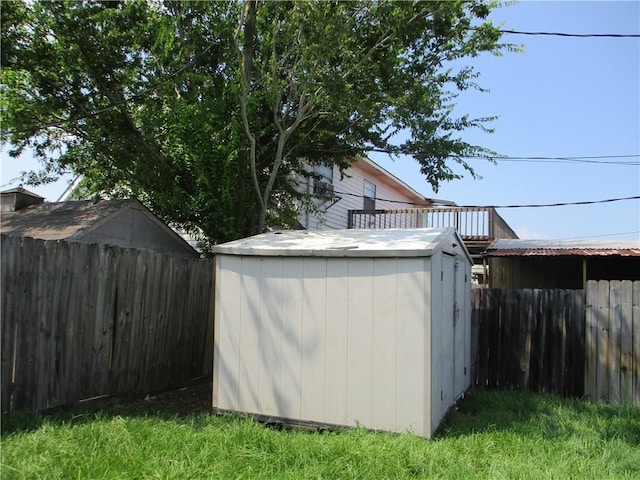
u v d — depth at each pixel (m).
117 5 7.73
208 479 3.35
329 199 11.45
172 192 8.18
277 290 5.20
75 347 5.22
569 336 6.97
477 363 7.41
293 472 3.55
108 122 8.19
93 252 5.44
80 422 4.50
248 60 8.13
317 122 8.61
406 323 4.67
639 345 6.29
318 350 4.98
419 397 4.57
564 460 4.01
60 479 3.22
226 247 5.41
